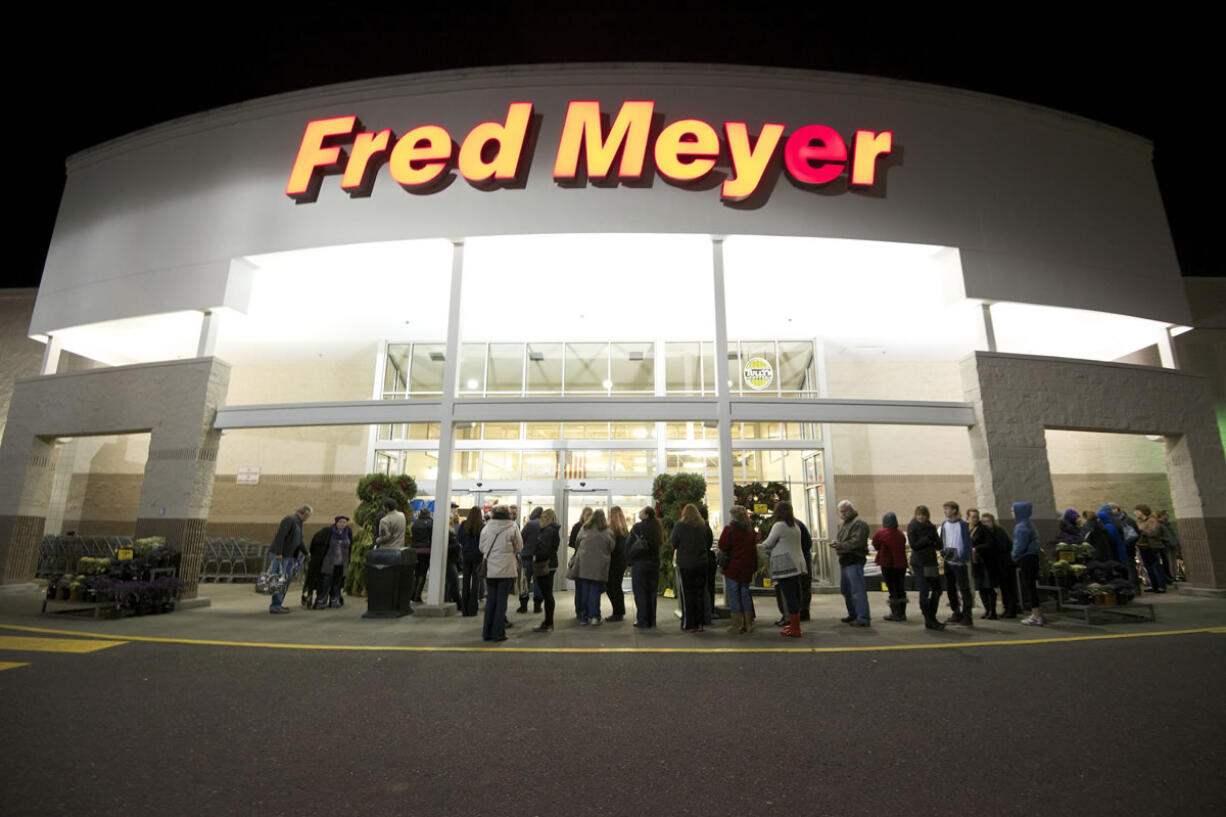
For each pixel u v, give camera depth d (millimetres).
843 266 12312
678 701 5004
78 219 13586
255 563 16344
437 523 10141
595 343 17016
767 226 11102
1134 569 11867
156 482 11258
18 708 4750
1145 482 16344
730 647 7176
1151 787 3342
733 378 16703
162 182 12820
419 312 14750
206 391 11398
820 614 9969
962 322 14984
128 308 12422
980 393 11227
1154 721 4395
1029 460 11086
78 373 12531
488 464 15992
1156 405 12227
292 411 11109
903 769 3621
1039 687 5297
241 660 6457
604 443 15922
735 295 13703
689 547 8320
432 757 3838
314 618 9453
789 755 3854
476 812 3117
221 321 15172
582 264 12219
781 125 11289
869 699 5016
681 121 11188
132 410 11836
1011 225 12000
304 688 5387
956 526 8805
